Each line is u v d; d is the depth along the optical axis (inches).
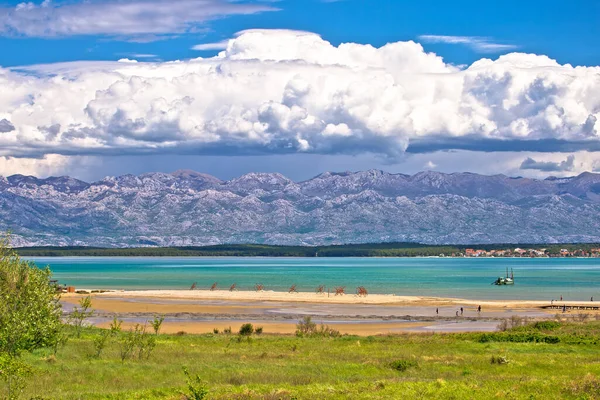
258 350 2404.0
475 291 7278.5
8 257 1979.6
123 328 3565.5
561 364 1991.9
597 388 1446.9
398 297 6205.7
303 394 1390.3
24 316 1844.2
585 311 4953.3
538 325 3319.4
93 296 6161.4
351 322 4121.6
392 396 1366.9
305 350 2417.6
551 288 7819.9
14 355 1780.3
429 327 3826.3
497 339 2807.6
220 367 1891.0
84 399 1366.9
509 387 1489.9
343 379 1659.7
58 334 2031.3
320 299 5954.7
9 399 1283.2
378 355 2234.3
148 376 1692.9
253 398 1349.7
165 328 3678.6
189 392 1413.6
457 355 2239.2
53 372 1700.3
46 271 2028.8
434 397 1364.4
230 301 5753.0
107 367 1830.7
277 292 6899.6
